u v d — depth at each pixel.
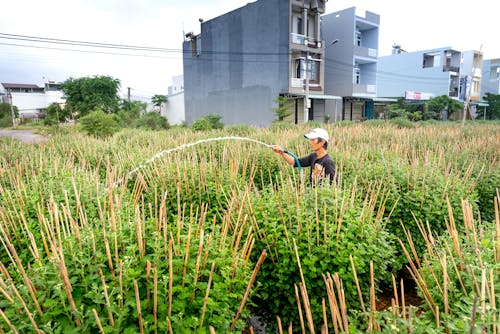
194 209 4.66
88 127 17.75
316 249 3.18
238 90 30.84
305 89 28.67
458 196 4.81
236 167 5.30
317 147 5.12
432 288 2.88
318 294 3.28
